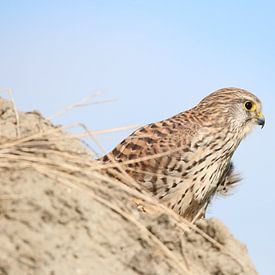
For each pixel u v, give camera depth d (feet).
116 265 33.63
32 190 33.65
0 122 40.63
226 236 38.24
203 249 37.65
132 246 34.73
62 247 32.76
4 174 34.14
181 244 36.99
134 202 39.32
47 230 32.96
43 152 36.45
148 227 36.73
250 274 37.68
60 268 32.09
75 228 33.73
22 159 35.06
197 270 36.88
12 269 31.32
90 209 34.53
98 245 33.78
